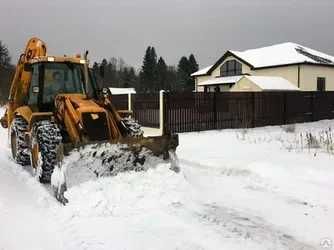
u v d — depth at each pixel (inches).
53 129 313.4
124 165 287.1
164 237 219.1
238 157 434.6
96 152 278.8
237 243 211.9
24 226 237.5
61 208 261.4
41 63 363.9
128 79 3371.1
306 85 1480.1
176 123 666.8
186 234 223.1
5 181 329.1
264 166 374.3
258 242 213.6
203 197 289.4
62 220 244.8
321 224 240.1
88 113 308.5
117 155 285.0
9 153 451.2
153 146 297.4
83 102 325.4
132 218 246.1
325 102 906.1
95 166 278.2
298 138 600.4
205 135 629.9
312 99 877.8
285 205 273.6
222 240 215.6
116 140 285.0
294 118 842.8
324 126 797.9
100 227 232.8
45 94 363.3
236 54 1675.7
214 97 707.4
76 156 273.7
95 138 305.4
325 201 281.1
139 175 286.2
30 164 386.0
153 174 289.6
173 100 661.9
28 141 366.9
